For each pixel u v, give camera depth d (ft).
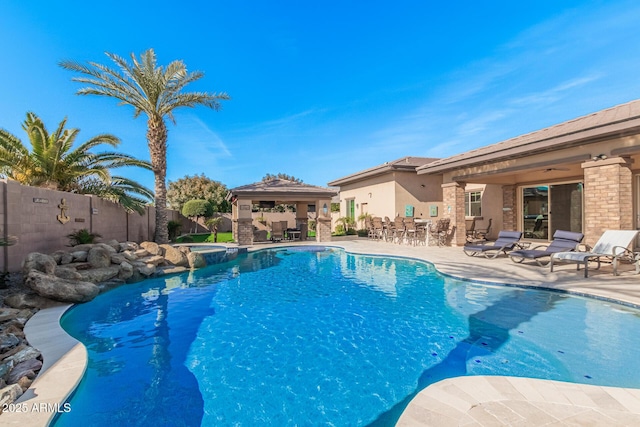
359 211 80.84
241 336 18.78
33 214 30.81
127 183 51.03
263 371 14.74
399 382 13.70
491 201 61.46
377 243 63.10
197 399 12.62
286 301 25.85
